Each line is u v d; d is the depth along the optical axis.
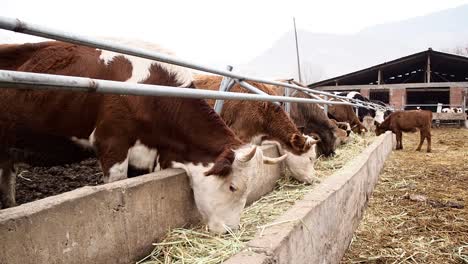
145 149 3.47
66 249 1.95
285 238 2.39
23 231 1.74
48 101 3.54
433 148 12.35
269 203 3.91
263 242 2.31
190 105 3.40
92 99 3.47
